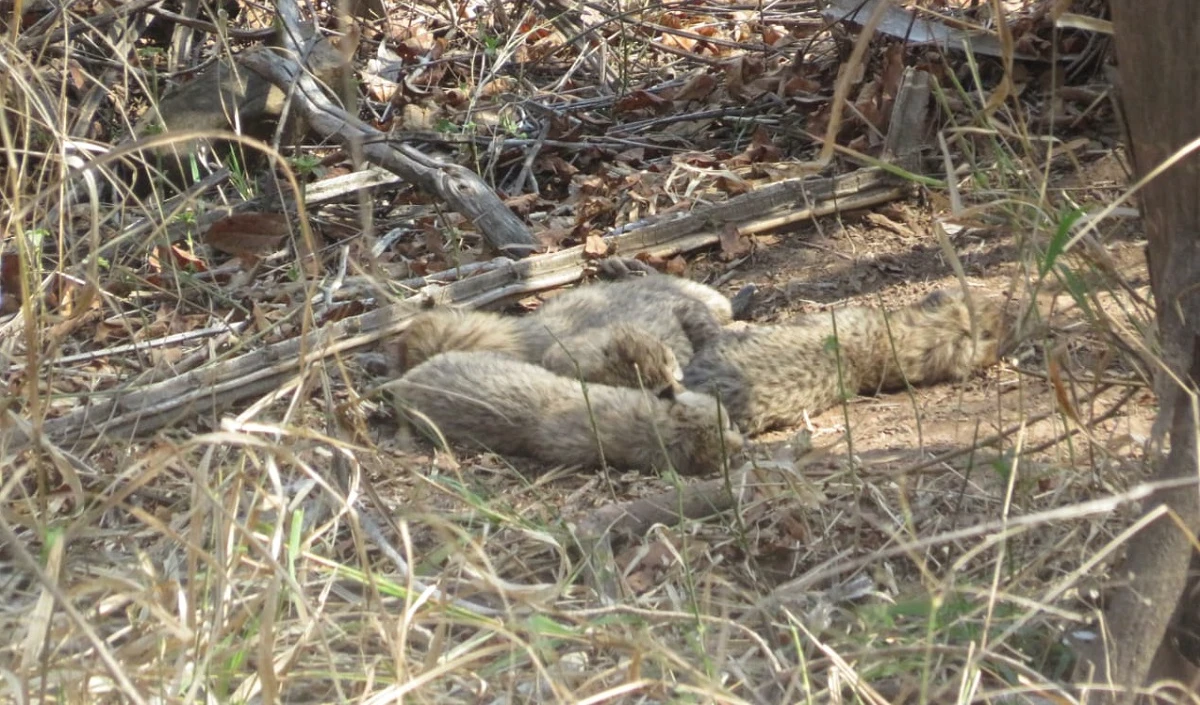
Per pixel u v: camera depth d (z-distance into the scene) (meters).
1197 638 4.57
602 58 15.33
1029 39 12.32
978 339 8.59
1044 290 7.00
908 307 9.09
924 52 12.98
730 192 11.85
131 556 5.98
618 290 9.69
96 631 4.82
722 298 9.95
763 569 6.17
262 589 5.27
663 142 13.52
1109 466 5.62
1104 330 5.45
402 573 5.71
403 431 6.79
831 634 5.25
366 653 5.24
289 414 5.24
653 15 16.95
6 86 6.95
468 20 17.11
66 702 4.42
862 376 8.66
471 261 11.04
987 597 5.10
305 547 5.16
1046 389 8.23
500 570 6.16
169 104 12.37
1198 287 4.43
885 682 4.97
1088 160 10.93
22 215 5.14
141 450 7.75
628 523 6.62
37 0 12.34
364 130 11.48
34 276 7.11
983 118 5.51
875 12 4.05
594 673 4.98
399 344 9.07
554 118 13.64
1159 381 4.78
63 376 8.74
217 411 8.38
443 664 4.48
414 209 12.16
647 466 7.70
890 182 11.45
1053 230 5.51
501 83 15.10
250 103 12.36
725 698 4.24
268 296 10.23
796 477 6.51
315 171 12.38
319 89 12.31
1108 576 5.23
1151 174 4.17
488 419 8.09
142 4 12.38
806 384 8.34
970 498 6.51
